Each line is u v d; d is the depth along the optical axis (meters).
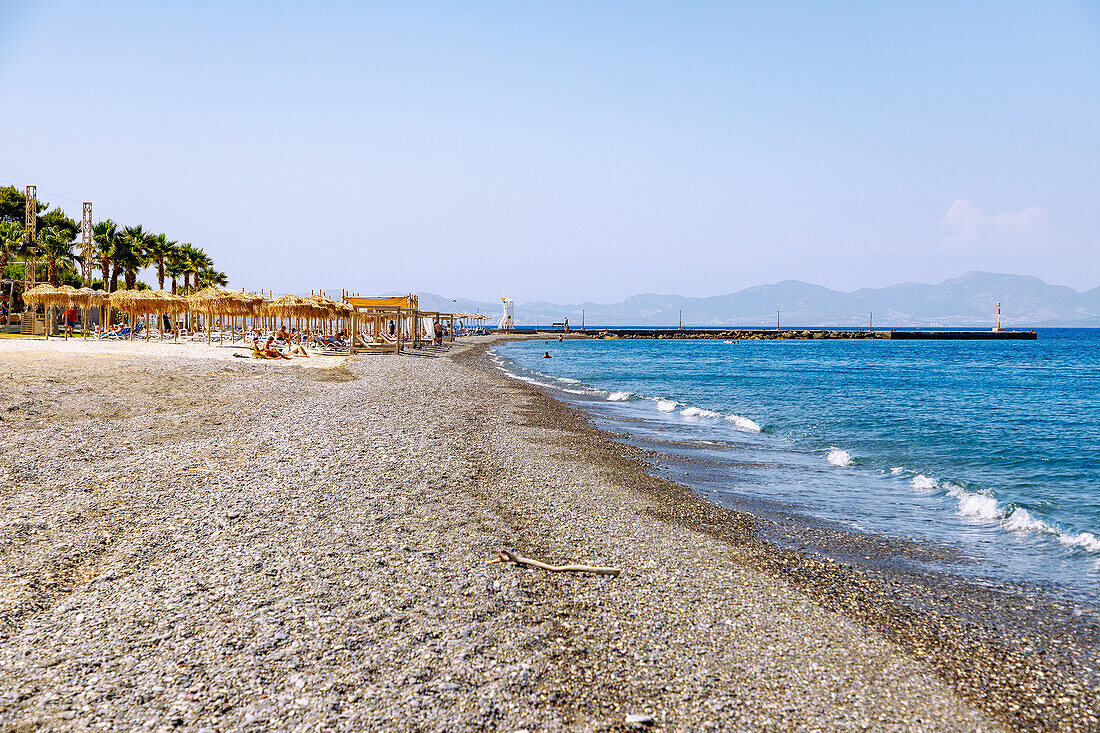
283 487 9.90
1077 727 4.88
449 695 4.64
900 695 5.17
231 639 5.24
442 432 15.87
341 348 49.38
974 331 166.62
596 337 152.88
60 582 6.18
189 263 69.62
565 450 14.89
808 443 17.69
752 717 4.68
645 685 5.00
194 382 22.31
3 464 10.27
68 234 58.00
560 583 6.91
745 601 6.81
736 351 92.06
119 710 4.27
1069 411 25.53
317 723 4.23
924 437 18.91
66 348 31.16
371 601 6.08
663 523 9.56
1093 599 7.36
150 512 8.39
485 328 147.62
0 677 4.59
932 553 8.84
